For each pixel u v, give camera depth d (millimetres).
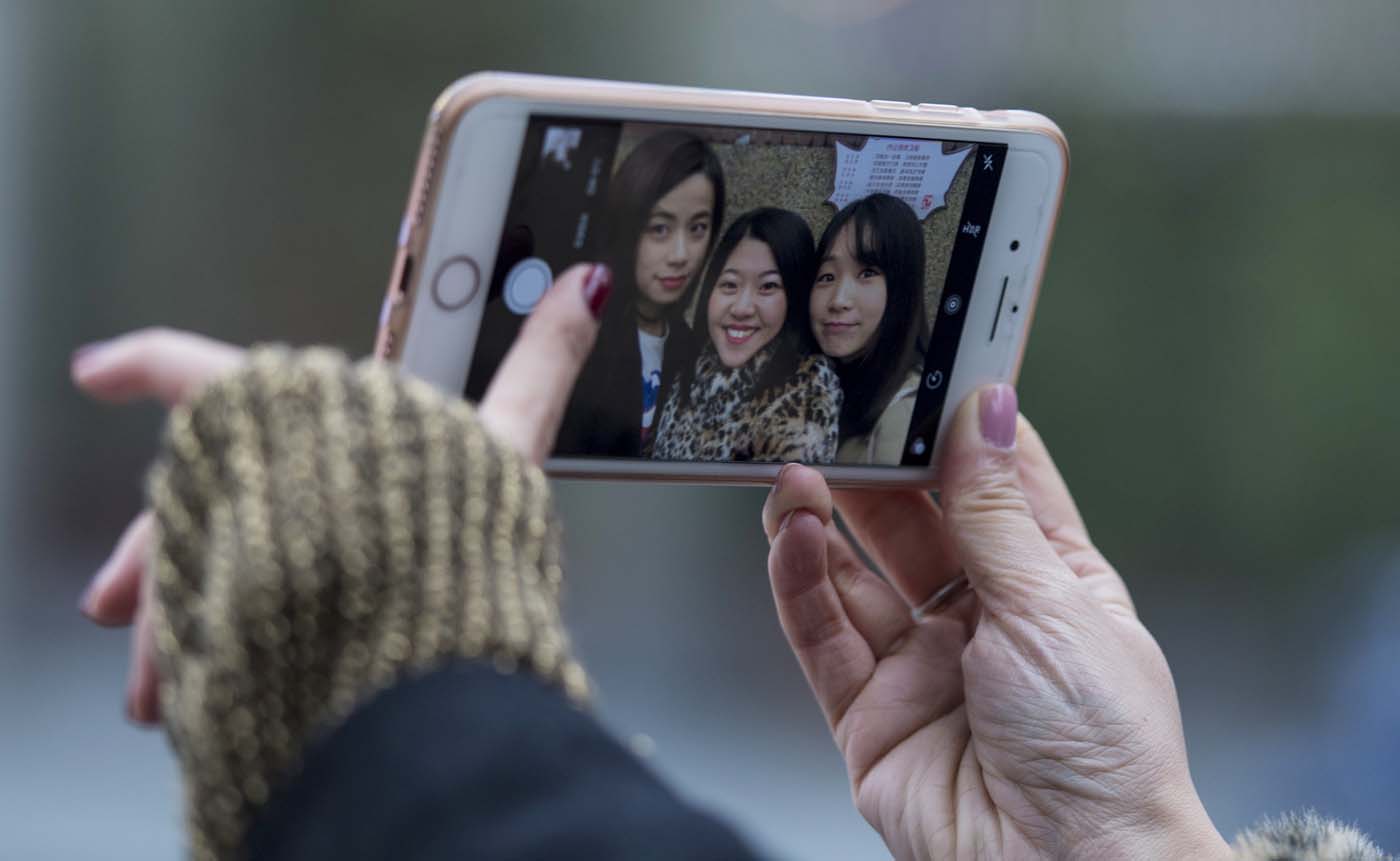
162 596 868
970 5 8656
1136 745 1386
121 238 9102
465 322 1281
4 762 6531
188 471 868
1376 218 8406
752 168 1362
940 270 1468
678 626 8297
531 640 828
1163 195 8508
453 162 1254
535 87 1257
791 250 1395
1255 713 7422
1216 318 8469
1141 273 8500
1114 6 8547
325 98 9125
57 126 9000
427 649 811
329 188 9164
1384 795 5211
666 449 1405
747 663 7992
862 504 1659
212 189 9148
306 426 856
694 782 6613
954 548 1563
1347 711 5453
